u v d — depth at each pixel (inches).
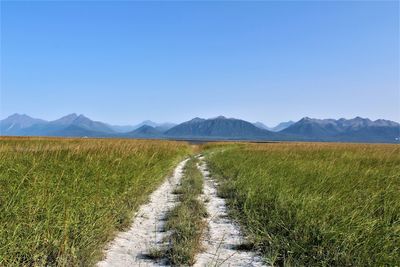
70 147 635.5
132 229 322.0
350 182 456.8
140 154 668.7
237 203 421.4
